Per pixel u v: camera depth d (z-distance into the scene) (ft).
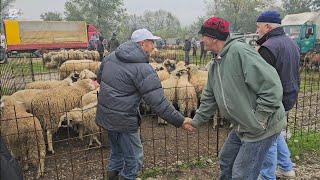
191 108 26.22
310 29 76.84
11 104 18.69
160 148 21.04
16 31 112.37
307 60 63.98
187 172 17.85
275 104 10.80
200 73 30.53
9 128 17.33
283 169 16.74
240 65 11.05
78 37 122.01
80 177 17.52
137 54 13.33
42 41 116.16
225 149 13.34
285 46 13.65
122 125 13.80
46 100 21.81
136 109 14.02
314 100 35.37
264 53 13.56
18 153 17.87
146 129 25.07
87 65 46.26
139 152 14.80
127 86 13.44
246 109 11.18
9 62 82.38
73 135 23.68
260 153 11.68
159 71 33.53
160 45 111.24
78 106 24.04
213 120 24.95
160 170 17.90
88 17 248.73
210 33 11.46
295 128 24.26
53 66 69.15
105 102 13.78
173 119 13.47
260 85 10.88
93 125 20.48
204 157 19.58
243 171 11.84
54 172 18.16
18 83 42.63
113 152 15.48
